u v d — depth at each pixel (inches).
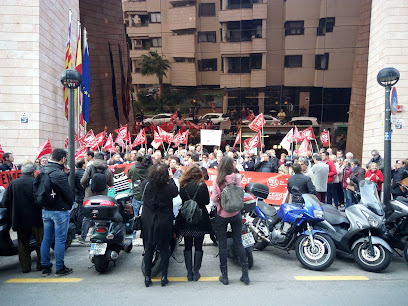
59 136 539.5
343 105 727.7
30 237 214.7
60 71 549.3
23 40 462.9
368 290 169.0
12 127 461.7
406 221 214.8
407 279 186.4
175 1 756.0
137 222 189.3
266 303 153.4
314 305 151.0
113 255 194.9
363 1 694.5
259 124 463.5
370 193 213.5
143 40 775.1
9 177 290.4
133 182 260.8
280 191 377.7
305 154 438.0
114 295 164.2
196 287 174.7
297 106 746.2
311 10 721.6
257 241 251.1
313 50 729.6
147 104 786.8
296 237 217.3
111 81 787.4
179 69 773.9
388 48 522.0
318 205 207.8
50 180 185.8
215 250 248.7
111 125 793.6
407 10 515.5
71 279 188.4
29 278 190.5
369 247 197.8
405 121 506.0
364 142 627.2
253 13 740.7
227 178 175.5
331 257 196.9
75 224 260.7
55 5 530.9
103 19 772.0
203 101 774.5
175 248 202.7
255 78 754.2
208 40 759.1
